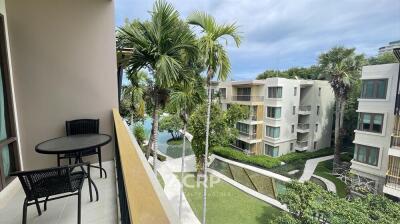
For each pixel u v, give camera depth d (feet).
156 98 19.83
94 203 7.12
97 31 10.20
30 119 9.56
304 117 52.49
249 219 23.65
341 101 45.29
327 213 18.49
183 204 26.43
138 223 1.71
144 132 39.75
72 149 6.54
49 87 9.75
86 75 10.23
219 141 36.42
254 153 49.39
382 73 27.58
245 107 48.67
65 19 9.72
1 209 6.89
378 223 16.60
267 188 32.30
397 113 24.95
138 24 15.57
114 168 9.95
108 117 10.68
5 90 8.66
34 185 5.10
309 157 48.85
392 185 24.80
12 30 9.04
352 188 30.53
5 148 8.27
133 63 15.84
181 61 16.26
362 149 30.53
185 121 26.17
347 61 43.09
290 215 21.17
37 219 6.32
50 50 9.63
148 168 3.84
